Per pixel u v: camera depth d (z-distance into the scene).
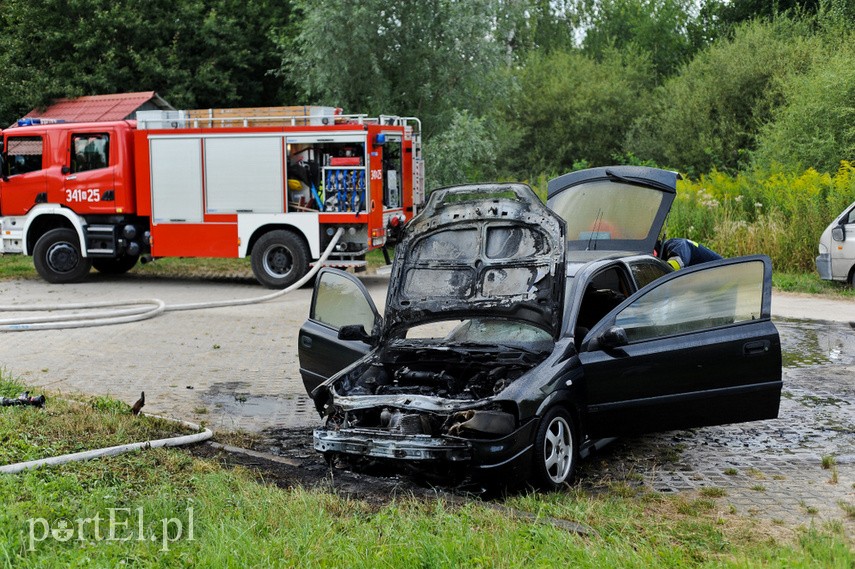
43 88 25.67
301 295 16.53
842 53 25.92
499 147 26.78
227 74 27.89
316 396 6.75
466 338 7.20
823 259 15.85
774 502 5.84
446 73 24.56
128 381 9.75
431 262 7.14
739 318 6.56
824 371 9.98
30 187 18.14
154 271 20.45
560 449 6.24
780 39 30.34
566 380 6.25
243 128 16.92
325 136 16.53
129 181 17.70
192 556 4.55
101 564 4.35
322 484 6.11
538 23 44.09
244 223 17.14
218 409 8.60
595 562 4.39
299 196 16.98
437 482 6.18
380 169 16.95
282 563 4.40
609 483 6.28
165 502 5.33
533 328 6.98
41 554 4.48
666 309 6.58
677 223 19.34
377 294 16.20
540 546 4.66
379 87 24.14
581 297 6.80
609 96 33.81
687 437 7.57
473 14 24.45
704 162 29.42
